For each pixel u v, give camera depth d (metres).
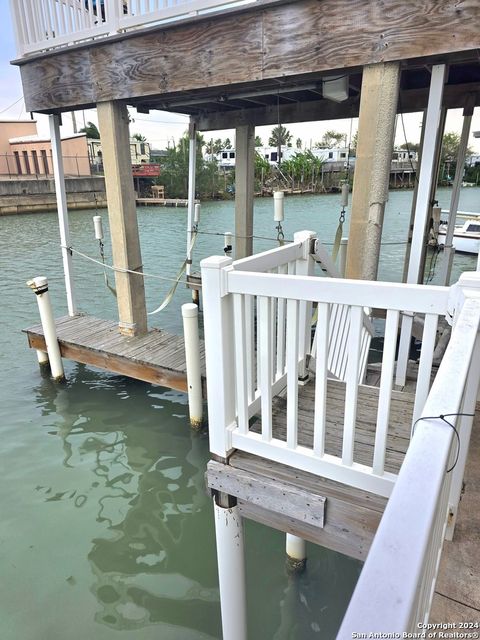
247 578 2.89
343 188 5.13
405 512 0.57
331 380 2.64
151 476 3.85
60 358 5.23
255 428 2.19
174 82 3.65
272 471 1.87
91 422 4.61
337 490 1.73
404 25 2.56
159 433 4.42
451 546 1.52
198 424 4.33
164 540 3.21
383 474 1.65
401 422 2.13
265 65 3.13
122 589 2.85
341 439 2.03
